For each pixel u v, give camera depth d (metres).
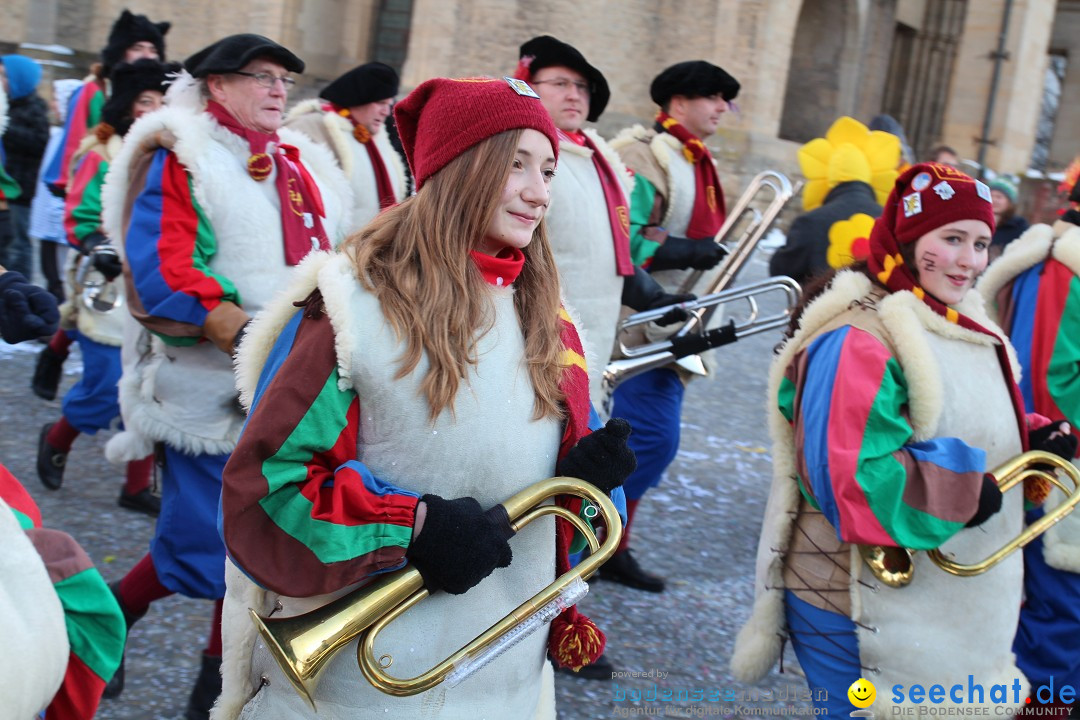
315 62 20.25
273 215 3.37
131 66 4.80
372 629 1.79
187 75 3.40
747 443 6.77
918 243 2.59
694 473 6.08
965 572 2.54
